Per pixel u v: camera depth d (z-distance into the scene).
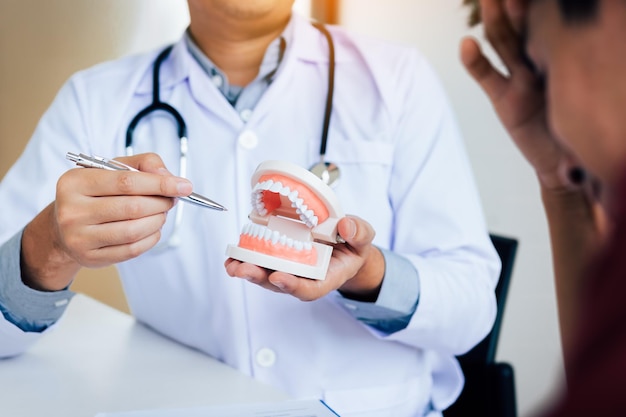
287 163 0.62
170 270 0.90
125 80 0.99
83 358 0.85
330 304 0.88
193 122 0.94
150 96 0.97
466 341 0.86
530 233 0.98
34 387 0.75
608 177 0.25
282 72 0.94
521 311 0.99
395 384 0.88
